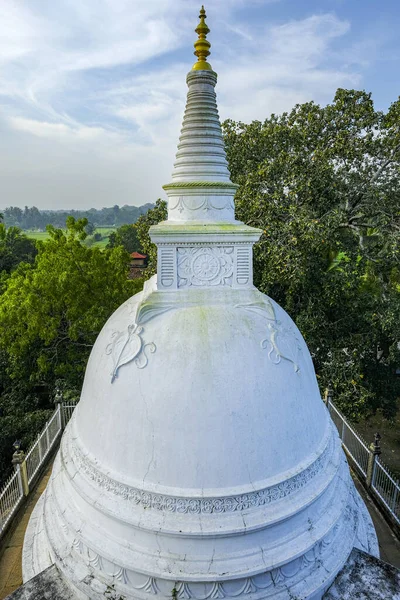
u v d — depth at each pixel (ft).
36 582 22.94
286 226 49.65
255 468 20.72
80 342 75.10
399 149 56.34
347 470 27.35
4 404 69.56
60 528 23.72
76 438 24.91
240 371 21.36
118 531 21.13
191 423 20.45
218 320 22.80
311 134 60.90
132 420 21.24
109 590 20.85
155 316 23.25
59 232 72.54
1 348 73.51
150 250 68.74
